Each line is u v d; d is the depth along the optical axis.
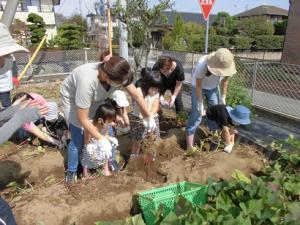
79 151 3.48
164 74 4.63
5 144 4.48
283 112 5.91
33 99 2.38
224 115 3.88
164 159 3.96
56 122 4.49
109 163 3.72
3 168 3.73
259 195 2.76
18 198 3.02
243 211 2.60
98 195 2.99
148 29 6.99
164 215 2.66
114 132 4.39
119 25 7.02
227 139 3.96
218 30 30.22
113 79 2.61
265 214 2.54
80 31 19.27
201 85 3.85
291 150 4.13
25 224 2.62
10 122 2.06
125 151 4.40
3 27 2.18
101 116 3.26
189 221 2.42
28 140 4.50
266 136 4.90
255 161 3.84
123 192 3.06
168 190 3.05
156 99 3.91
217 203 2.76
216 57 3.61
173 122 5.33
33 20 19.28
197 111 3.96
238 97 5.72
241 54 17.59
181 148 4.34
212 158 3.80
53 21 26.06
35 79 10.42
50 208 2.76
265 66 7.04
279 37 25.34
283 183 3.12
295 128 5.37
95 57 11.82
